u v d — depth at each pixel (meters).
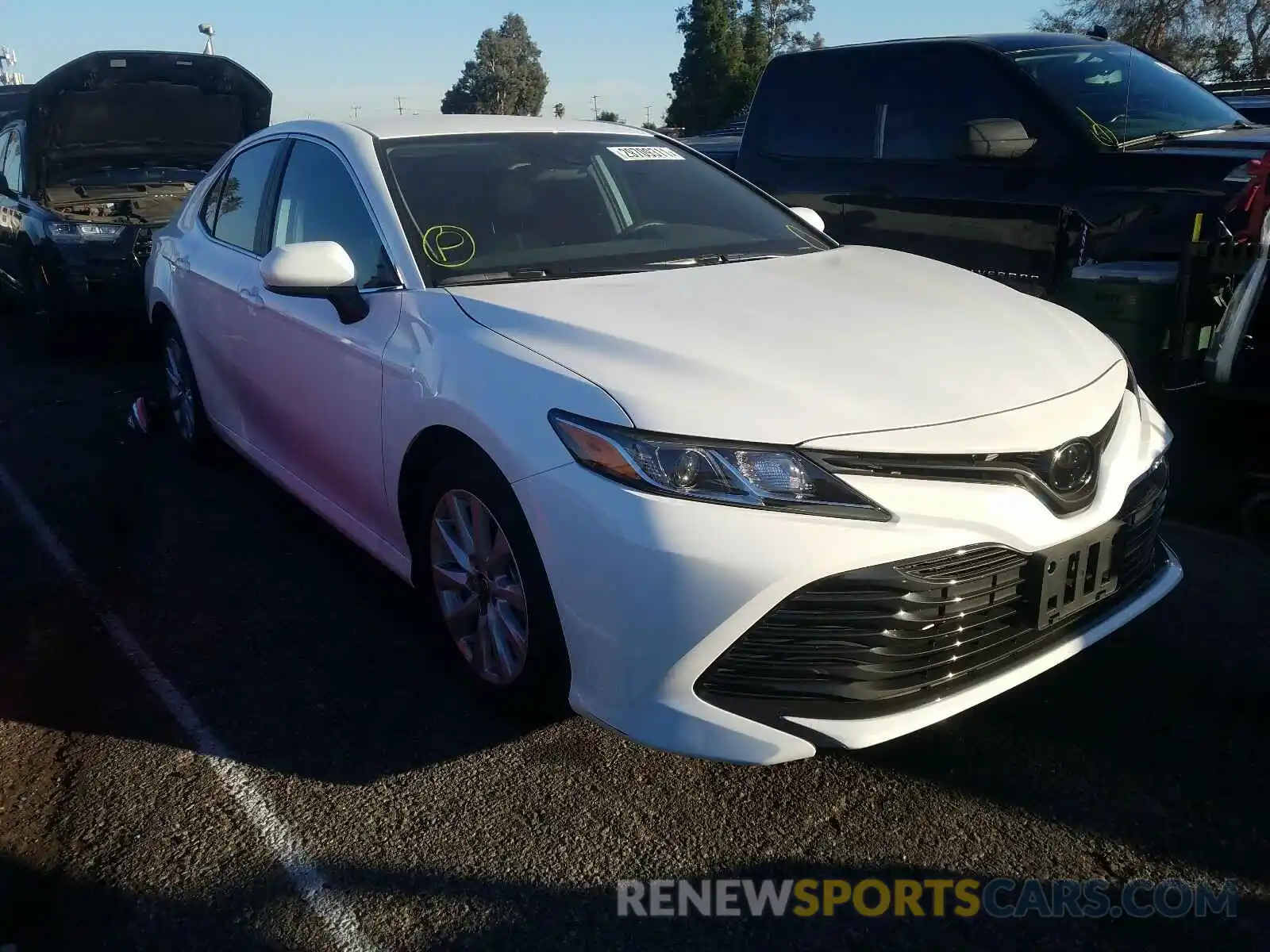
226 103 8.78
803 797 2.73
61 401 6.70
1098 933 2.27
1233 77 29.27
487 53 80.94
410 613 3.75
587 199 3.79
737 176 4.41
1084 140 5.35
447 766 2.86
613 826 2.63
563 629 2.61
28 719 3.11
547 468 2.57
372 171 3.60
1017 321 3.11
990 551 2.51
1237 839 2.54
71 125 8.16
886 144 6.22
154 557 4.25
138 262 7.42
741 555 2.35
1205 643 3.42
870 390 2.55
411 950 2.25
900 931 2.29
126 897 2.40
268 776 2.83
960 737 2.97
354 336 3.37
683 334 2.75
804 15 52.69
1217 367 3.94
